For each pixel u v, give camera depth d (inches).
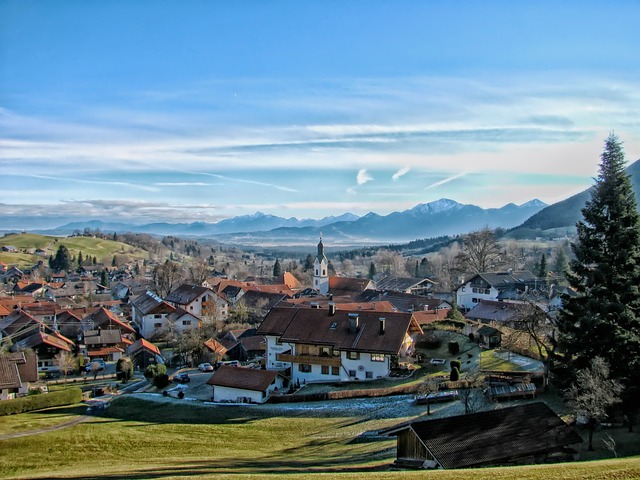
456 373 2471.7
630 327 1835.6
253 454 1925.4
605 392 1587.1
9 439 2210.9
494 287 4901.6
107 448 2098.9
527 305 2603.3
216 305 5531.5
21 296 7268.7
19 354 3501.5
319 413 2319.1
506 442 1408.7
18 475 1851.6
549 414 1536.7
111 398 3006.9
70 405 2930.6
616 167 1937.7
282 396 2561.5
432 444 1381.6
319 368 2898.6
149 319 5295.3
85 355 4515.3
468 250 5743.1
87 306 6756.9
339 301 5108.3
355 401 2421.3
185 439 2153.1
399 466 1424.7
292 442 2039.9
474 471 1145.4
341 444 1943.9
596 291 1876.2
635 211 1919.3
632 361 1780.3
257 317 5462.6
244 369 2780.5
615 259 1899.6
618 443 1571.1
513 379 2274.9
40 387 3395.7
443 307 4795.8
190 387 3105.3
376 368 2755.9
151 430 2276.1
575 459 1455.5
